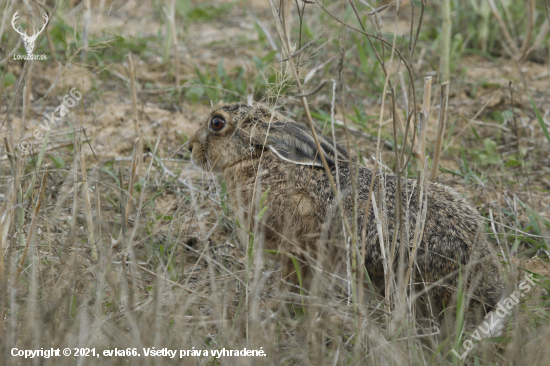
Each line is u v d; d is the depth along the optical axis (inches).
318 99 604.7
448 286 301.0
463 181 493.7
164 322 277.7
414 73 642.2
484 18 710.5
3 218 313.9
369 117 554.3
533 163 530.6
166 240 380.8
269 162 370.9
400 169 325.7
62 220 402.6
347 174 351.3
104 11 759.1
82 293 308.8
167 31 655.1
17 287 296.0
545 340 276.1
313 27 706.2
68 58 378.3
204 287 334.6
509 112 576.7
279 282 333.1
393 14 838.5
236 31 804.6
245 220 369.1
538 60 710.5
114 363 260.5
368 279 309.3
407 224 321.1
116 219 378.0
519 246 411.2
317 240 344.8
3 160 455.2
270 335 281.0
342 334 296.2
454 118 557.9
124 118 556.4
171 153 520.4
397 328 290.4
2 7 466.9
